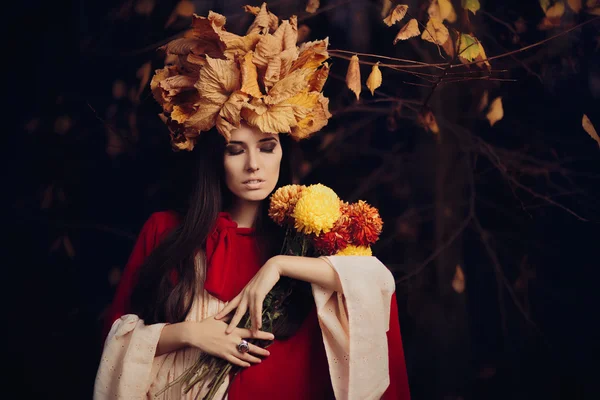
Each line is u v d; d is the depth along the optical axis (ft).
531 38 12.87
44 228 13.21
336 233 6.46
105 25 13.02
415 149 12.19
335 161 13.96
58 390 12.89
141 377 6.28
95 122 12.89
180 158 7.29
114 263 13.50
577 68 12.62
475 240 14.19
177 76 6.72
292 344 6.67
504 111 13.56
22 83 13.03
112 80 12.98
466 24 10.11
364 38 13.39
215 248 6.78
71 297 13.26
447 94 11.74
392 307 6.89
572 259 14.28
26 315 13.11
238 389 6.46
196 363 6.40
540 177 14.01
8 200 13.07
